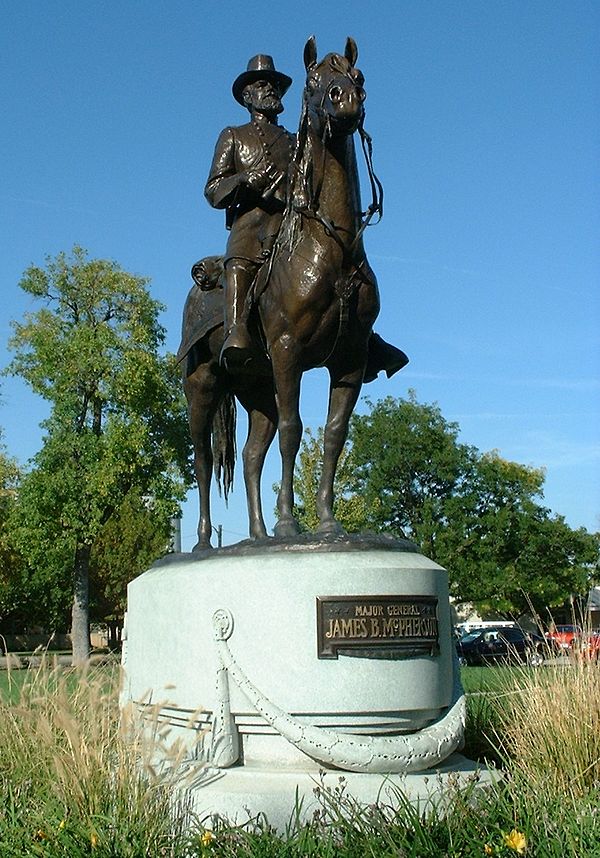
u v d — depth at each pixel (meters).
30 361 30.70
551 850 4.22
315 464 22.67
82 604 31.36
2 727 5.93
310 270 5.74
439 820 4.53
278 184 6.44
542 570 35.75
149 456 30.22
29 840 4.48
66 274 31.08
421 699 5.38
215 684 5.36
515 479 36.84
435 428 36.72
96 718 5.49
